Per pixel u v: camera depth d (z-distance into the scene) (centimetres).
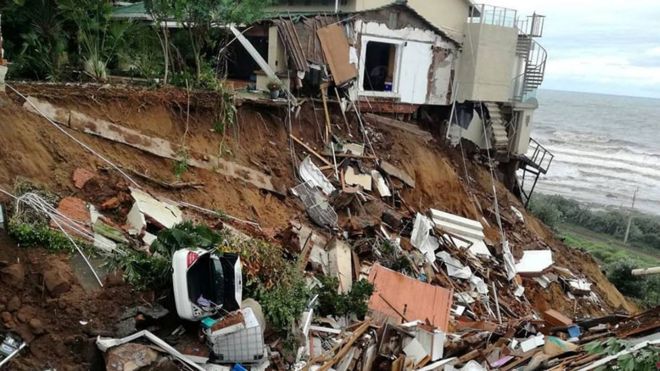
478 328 1269
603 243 3897
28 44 1364
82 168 1049
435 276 1545
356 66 2045
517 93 2708
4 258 779
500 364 991
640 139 10425
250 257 1002
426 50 2288
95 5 1397
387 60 2289
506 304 1620
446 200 2073
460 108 2511
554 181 6344
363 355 960
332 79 1903
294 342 925
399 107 2248
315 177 1622
